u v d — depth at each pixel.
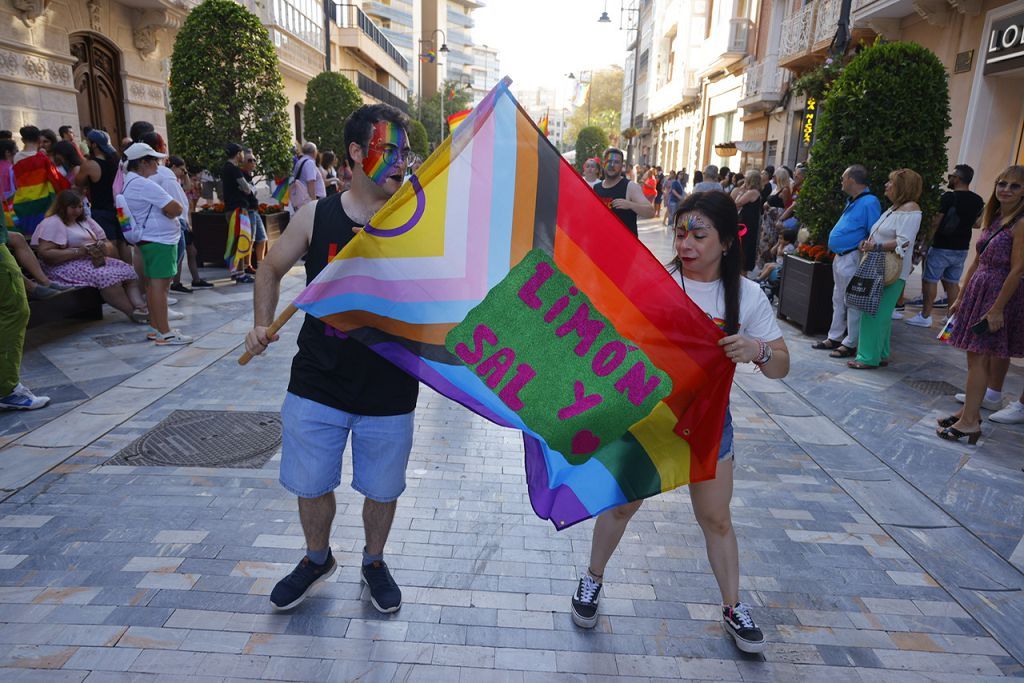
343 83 20.81
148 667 2.49
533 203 2.39
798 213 8.21
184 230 8.90
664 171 42.94
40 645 2.57
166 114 16.69
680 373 2.46
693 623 2.87
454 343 2.45
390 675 2.51
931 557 3.40
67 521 3.43
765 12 21.59
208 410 4.94
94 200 8.17
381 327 2.43
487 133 2.37
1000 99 10.76
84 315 7.39
